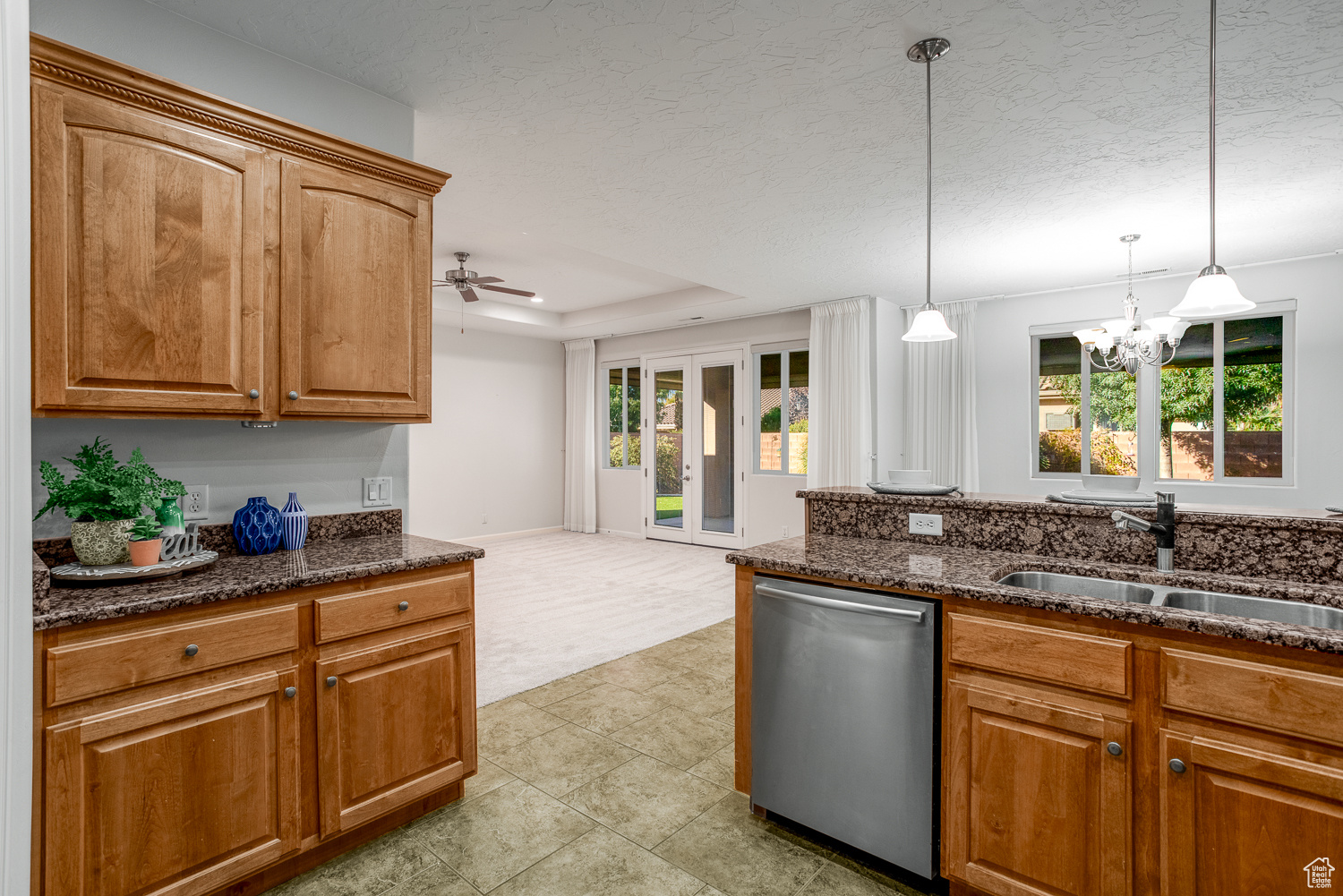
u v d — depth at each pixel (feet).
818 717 6.17
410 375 7.21
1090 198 11.23
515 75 7.54
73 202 5.16
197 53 6.50
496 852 6.27
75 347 5.17
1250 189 10.80
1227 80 7.61
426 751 6.60
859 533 8.14
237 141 6.00
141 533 5.66
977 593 5.25
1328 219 12.17
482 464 24.94
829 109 8.34
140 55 6.15
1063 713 4.90
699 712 9.48
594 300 22.45
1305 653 4.07
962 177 10.43
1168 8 6.33
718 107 8.27
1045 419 18.49
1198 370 16.40
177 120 5.66
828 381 19.79
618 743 8.51
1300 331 14.66
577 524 27.48
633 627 13.65
